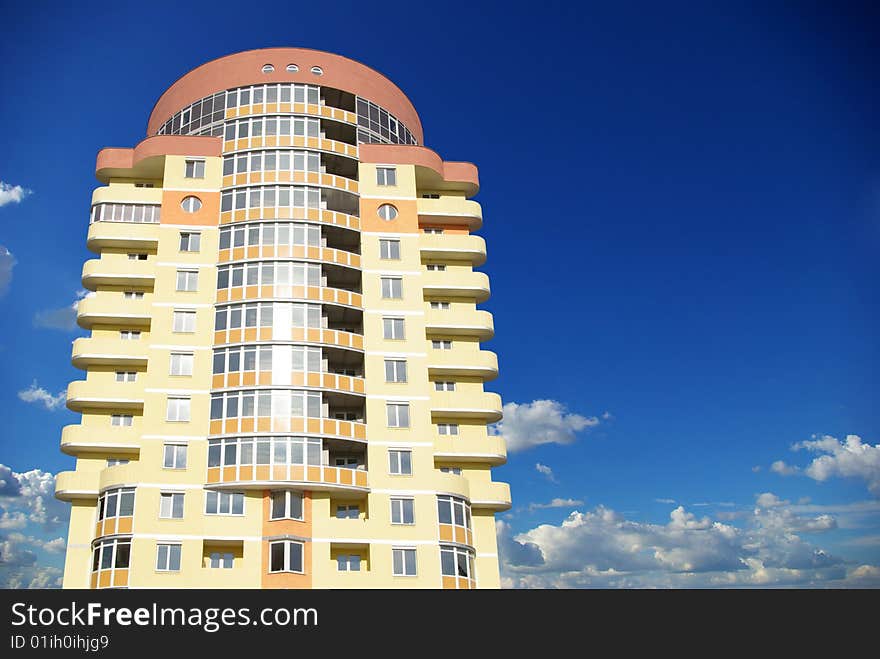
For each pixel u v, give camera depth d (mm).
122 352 55812
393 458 53844
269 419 52250
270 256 56906
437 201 63812
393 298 58531
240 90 62875
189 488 50750
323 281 57125
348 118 63625
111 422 55250
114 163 61438
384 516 52125
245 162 60156
